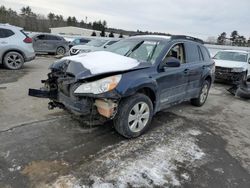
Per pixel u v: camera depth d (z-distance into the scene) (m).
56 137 4.03
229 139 4.54
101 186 2.91
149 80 4.10
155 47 4.79
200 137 4.47
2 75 8.62
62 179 2.98
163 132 4.53
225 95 8.56
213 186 3.08
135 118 4.07
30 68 10.77
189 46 5.62
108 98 3.62
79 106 3.70
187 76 5.31
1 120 4.55
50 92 4.36
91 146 3.81
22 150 3.56
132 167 3.32
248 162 3.75
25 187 2.81
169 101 4.94
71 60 4.14
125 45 5.18
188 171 3.35
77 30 62.41
